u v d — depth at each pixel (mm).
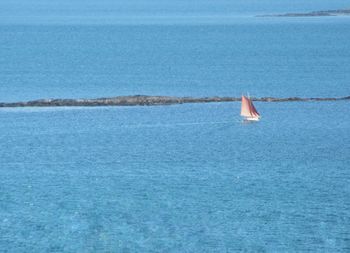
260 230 149375
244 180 185000
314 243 142750
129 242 142625
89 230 149250
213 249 139625
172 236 145875
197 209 161750
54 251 138500
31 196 172500
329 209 161875
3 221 154500
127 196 171625
